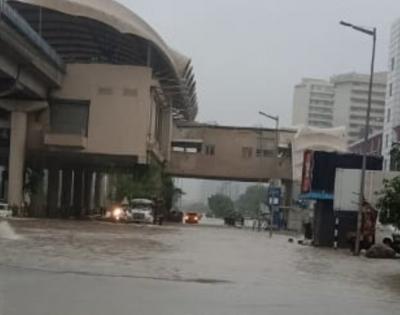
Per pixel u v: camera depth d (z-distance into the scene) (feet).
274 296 50.03
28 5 245.86
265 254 102.32
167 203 342.23
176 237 138.92
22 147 245.04
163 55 277.23
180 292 48.88
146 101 253.65
